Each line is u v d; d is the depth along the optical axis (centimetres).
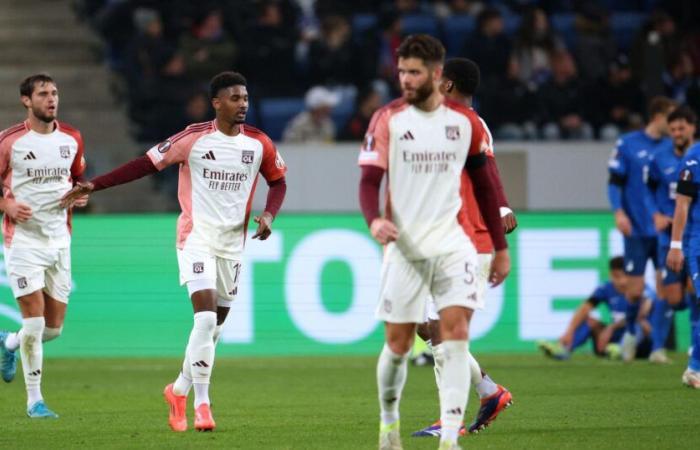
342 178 5666
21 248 3012
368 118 6106
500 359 4766
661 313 4544
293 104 6638
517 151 5772
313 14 7181
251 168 2772
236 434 2672
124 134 6394
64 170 3038
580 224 5088
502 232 2241
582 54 6762
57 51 6856
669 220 4266
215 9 6531
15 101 6556
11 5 6969
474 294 2178
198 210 2736
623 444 2453
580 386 3719
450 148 2175
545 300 5059
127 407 3259
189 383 2764
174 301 4934
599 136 6444
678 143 4266
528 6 6931
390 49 6688
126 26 6906
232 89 2706
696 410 3050
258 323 4938
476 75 2605
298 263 4962
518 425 2784
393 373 2206
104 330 4903
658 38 5544
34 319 3014
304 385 3862
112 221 4925
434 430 2625
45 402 3388
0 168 2997
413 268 2177
